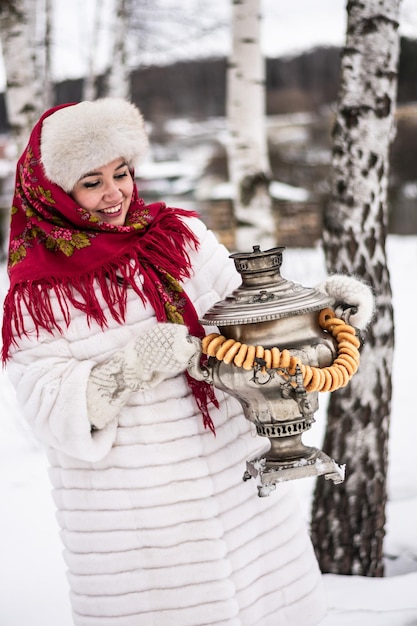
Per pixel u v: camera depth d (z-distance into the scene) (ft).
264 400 6.67
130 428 7.16
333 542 11.27
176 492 7.14
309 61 121.08
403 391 21.24
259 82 20.57
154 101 94.17
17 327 7.11
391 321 11.08
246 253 6.84
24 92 19.51
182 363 6.60
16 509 15.01
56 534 13.70
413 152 80.89
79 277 7.10
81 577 7.39
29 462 17.80
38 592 11.51
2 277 39.65
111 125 7.02
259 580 7.55
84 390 6.75
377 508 11.27
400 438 17.65
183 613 7.20
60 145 6.92
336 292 7.63
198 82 95.09
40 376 6.98
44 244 7.29
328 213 11.00
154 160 103.96
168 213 7.77
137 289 7.14
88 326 7.07
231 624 7.17
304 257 50.11
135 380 6.70
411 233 78.54
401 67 71.87
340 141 10.81
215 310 6.87
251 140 20.58
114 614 7.31
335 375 6.71
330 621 9.19
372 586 10.47
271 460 6.89
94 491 7.24
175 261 7.43
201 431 7.32
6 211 69.77
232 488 7.40
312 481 15.02
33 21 20.20
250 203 20.72
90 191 7.14
